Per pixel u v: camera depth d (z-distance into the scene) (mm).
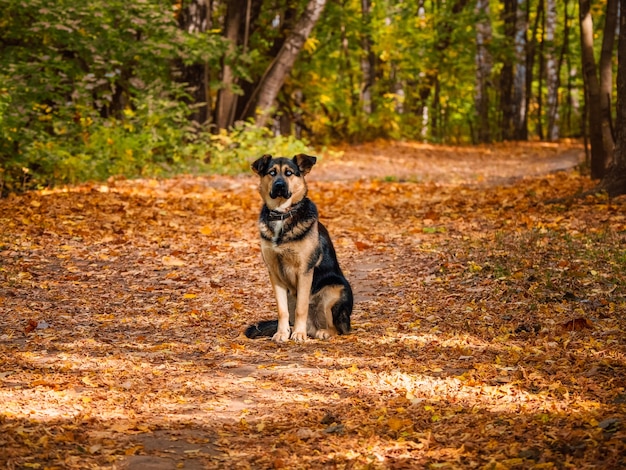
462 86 46000
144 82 22906
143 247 11820
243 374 6680
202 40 22891
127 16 20359
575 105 56000
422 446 4926
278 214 7629
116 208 14016
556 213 13234
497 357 6738
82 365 6793
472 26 40500
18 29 20188
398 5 40250
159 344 7621
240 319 8656
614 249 10312
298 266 7734
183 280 10258
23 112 17328
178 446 5066
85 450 4891
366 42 39156
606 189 14062
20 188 16719
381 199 16812
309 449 4977
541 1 43594
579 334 7395
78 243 11758
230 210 14914
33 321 8070
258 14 28891
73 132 19688
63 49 20312
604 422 4988
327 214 14789
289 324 8336
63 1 19188
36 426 5215
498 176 23641
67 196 14844
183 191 16891
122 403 5828
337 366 6848
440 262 10562
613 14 17219
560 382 5977
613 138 17672
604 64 17469
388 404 5773
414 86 43438
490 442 4891
